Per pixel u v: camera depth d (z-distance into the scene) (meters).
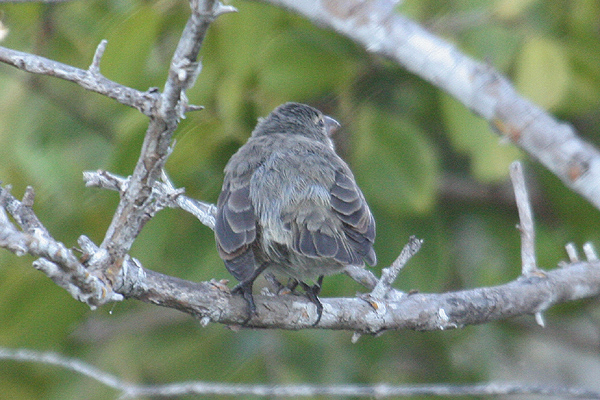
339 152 11.44
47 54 12.91
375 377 12.05
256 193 8.05
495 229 12.93
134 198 6.11
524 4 9.94
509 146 9.95
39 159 11.74
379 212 10.95
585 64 10.70
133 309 12.83
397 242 11.02
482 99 7.61
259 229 7.91
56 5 12.52
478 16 10.30
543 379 15.39
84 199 11.50
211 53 10.75
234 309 7.20
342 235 7.70
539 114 7.47
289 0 8.10
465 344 13.55
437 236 11.23
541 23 10.62
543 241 12.45
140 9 10.16
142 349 12.23
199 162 10.42
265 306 7.30
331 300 7.57
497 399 13.00
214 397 11.32
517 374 15.02
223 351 11.75
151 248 10.80
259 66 10.69
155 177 6.01
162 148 5.86
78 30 12.82
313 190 7.93
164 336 12.38
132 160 10.14
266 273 8.21
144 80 10.84
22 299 9.77
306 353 11.81
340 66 10.95
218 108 10.43
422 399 12.48
